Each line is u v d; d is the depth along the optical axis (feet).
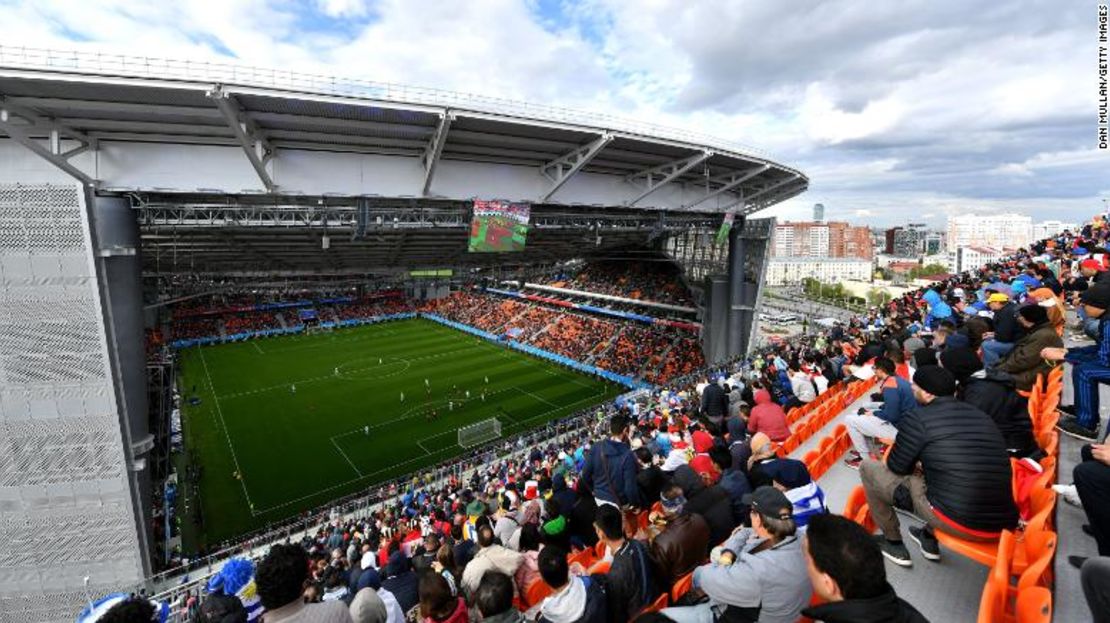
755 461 22.70
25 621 62.34
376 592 20.45
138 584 63.98
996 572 12.50
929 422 14.96
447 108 71.15
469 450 121.39
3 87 54.29
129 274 71.10
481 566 22.00
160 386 117.70
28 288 57.88
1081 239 80.53
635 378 173.37
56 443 60.80
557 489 35.06
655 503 26.27
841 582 8.85
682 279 200.54
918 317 58.95
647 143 95.20
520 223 102.42
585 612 14.29
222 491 102.68
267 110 66.80
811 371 48.03
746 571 12.51
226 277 206.28
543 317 248.73
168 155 71.92
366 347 228.84
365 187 86.17
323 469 112.16
